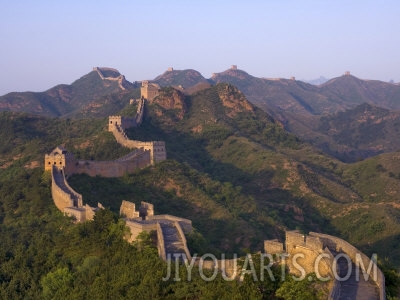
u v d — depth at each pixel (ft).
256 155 581.12
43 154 462.60
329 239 149.89
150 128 634.84
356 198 529.04
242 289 131.64
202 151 616.39
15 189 326.24
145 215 240.32
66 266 199.62
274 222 382.63
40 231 261.03
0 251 235.40
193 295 139.95
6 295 196.54
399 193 550.36
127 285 153.38
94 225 216.74
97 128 582.35
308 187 516.73
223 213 357.61
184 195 380.37
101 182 353.92
